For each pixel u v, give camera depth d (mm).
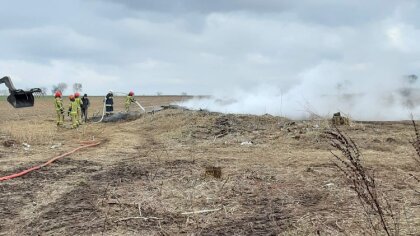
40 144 16062
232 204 7191
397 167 9867
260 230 5883
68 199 7789
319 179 8820
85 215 6805
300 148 13711
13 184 9086
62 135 19672
